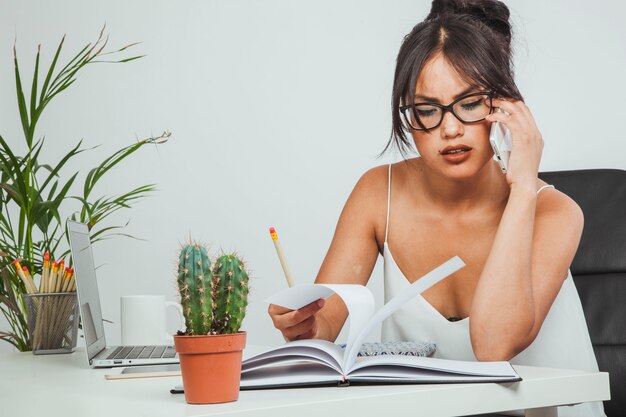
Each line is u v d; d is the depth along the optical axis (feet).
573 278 6.40
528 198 4.33
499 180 5.12
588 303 6.25
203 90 9.58
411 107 4.42
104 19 9.54
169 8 9.59
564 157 8.89
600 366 6.04
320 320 4.98
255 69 9.66
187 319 2.77
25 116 7.44
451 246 5.20
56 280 5.78
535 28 8.99
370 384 3.16
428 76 4.34
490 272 4.22
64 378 4.05
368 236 5.52
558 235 4.63
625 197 6.44
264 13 9.68
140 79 9.53
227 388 2.78
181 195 9.50
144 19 9.56
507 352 4.17
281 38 9.70
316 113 9.70
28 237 7.30
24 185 7.26
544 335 5.16
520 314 4.17
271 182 9.61
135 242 9.40
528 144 4.39
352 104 9.75
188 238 9.46
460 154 4.34
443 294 5.24
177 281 2.78
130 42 9.54
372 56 9.79
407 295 3.36
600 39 8.75
